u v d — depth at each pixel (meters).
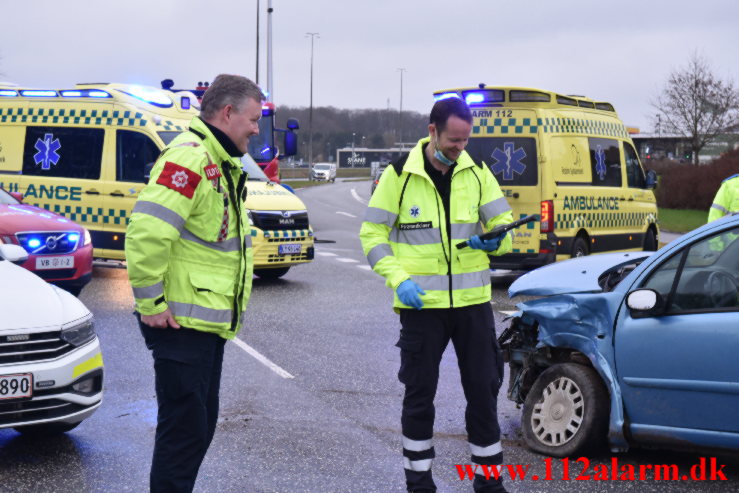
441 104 4.35
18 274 5.90
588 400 5.38
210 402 4.17
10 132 14.01
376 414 6.48
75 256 10.65
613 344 5.30
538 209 12.69
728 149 49.12
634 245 15.12
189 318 3.88
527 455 5.54
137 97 13.50
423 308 4.41
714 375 4.84
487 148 12.88
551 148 12.79
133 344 8.66
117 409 6.46
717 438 4.86
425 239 4.42
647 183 15.55
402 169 4.47
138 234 3.73
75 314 5.62
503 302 12.03
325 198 51.38
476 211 4.52
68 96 13.72
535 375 6.00
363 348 8.80
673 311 5.09
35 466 5.24
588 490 4.91
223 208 3.95
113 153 13.33
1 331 5.21
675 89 51.97
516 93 12.82
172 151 3.84
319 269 15.40
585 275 5.77
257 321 10.16
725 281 4.95
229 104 3.95
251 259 4.14
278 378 7.52
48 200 13.65
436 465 5.33
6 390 5.18
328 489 4.91
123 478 5.06
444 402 6.80
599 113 14.38
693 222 34.53
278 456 5.47
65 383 5.37
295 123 21.05
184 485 3.95
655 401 5.11
